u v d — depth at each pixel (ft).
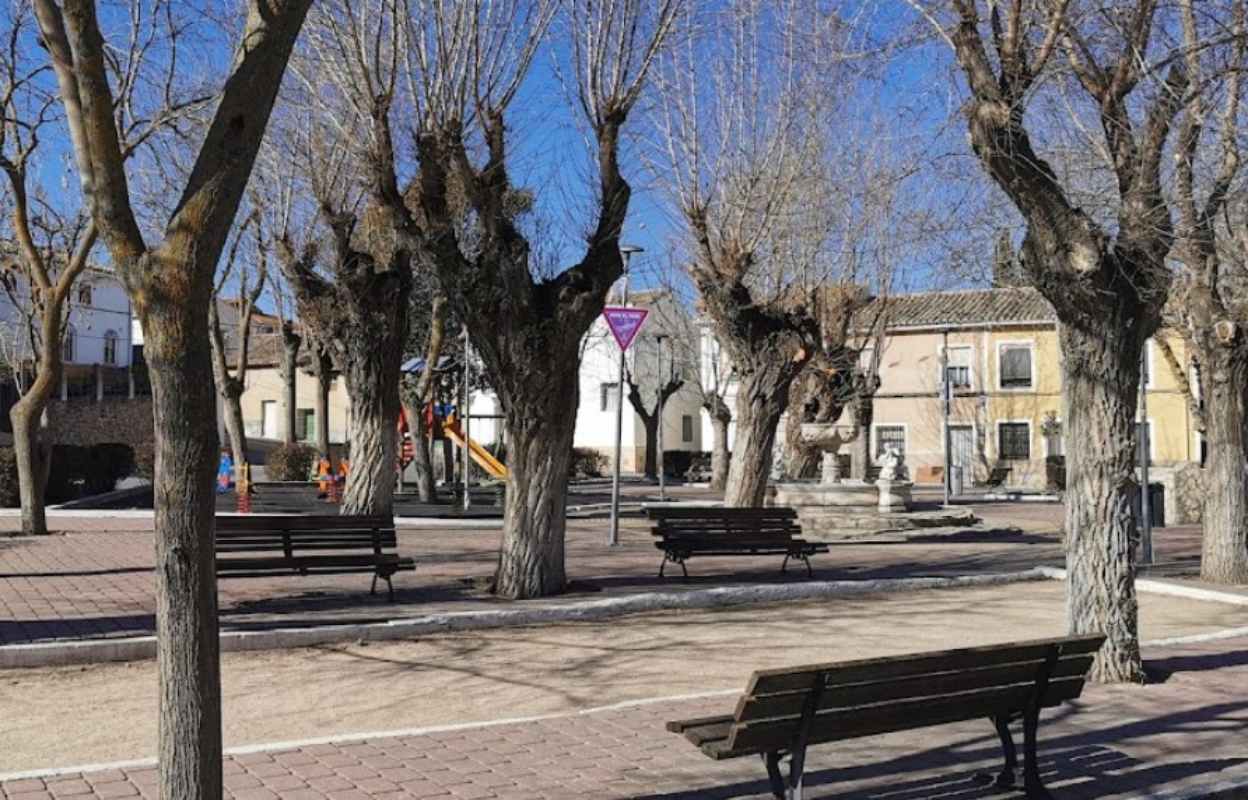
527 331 41.09
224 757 22.47
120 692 28.35
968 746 24.35
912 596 46.50
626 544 65.10
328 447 113.80
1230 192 36.99
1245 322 50.16
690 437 203.82
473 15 40.88
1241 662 33.71
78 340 177.78
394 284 62.28
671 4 42.86
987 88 29.68
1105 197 33.71
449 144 40.86
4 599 40.55
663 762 22.61
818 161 70.23
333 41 43.93
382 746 23.49
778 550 49.73
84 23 14.84
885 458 90.38
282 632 33.81
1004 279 44.06
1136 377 31.55
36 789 20.08
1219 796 21.17
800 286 77.10
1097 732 25.72
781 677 17.83
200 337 14.97
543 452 42.14
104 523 70.44
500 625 37.50
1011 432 166.50
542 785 21.02
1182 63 32.22
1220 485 51.67
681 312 149.38
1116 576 31.14
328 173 59.98
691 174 63.36
